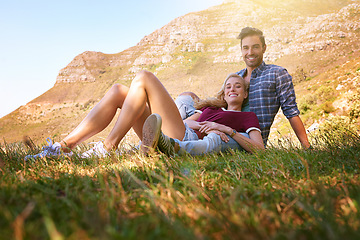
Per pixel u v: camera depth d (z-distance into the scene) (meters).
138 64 187.50
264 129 3.08
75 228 0.55
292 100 3.01
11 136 146.25
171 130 2.45
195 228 0.67
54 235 0.48
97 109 2.31
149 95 2.38
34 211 0.69
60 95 189.62
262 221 0.72
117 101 2.39
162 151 1.94
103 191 0.99
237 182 1.17
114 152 1.99
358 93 28.62
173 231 0.61
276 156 1.76
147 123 1.82
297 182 1.20
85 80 193.50
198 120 2.98
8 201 0.81
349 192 0.95
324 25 138.50
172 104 2.45
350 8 143.75
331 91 50.44
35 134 150.12
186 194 0.98
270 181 1.20
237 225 0.63
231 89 2.97
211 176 1.33
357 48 113.56
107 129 69.12
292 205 0.86
